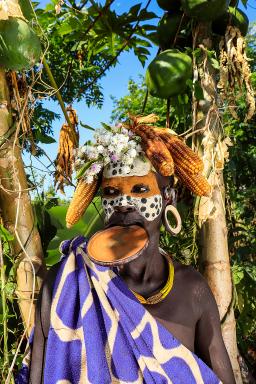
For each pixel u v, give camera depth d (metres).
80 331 1.44
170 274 1.58
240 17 2.45
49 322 1.52
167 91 2.35
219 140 2.22
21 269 1.85
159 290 1.56
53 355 1.42
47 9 3.18
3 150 1.84
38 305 1.55
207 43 2.33
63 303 1.47
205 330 1.59
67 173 2.32
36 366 1.51
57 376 1.40
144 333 1.44
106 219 1.59
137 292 1.56
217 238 2.12
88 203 1.65
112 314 1.45
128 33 3.29
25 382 1.55
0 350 1.88
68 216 1.64
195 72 2.30
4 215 1.88
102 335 1.44
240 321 2.91
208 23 2.33
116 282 1.48
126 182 1.54
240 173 4.60
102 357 1.40
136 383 1.39
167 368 1.43
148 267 1.56
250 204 4.40
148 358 1.41
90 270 1.50
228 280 2.10
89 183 1.62
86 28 3.26
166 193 1.61
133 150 1.51
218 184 2.17
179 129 3.07
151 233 1.56
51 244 2.77
